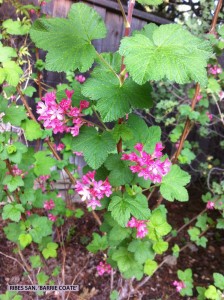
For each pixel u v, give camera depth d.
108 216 0.29
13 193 0.35
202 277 0.53
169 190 0.27
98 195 0.27
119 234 0.29
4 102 0.29
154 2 0.22
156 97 0.69
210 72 0.41
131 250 0.30
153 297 0.47
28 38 0.49
